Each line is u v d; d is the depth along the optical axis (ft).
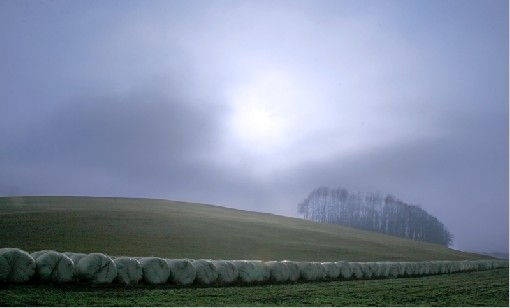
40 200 256.32
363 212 436.76
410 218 438.81
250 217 294.25
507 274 127.03
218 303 53.16
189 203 353.10
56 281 59.16
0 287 54.80
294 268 85.76
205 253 132.05
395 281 93.91
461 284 89.04
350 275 97.81
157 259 68.49
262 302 55.36
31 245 110.42
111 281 62.75
